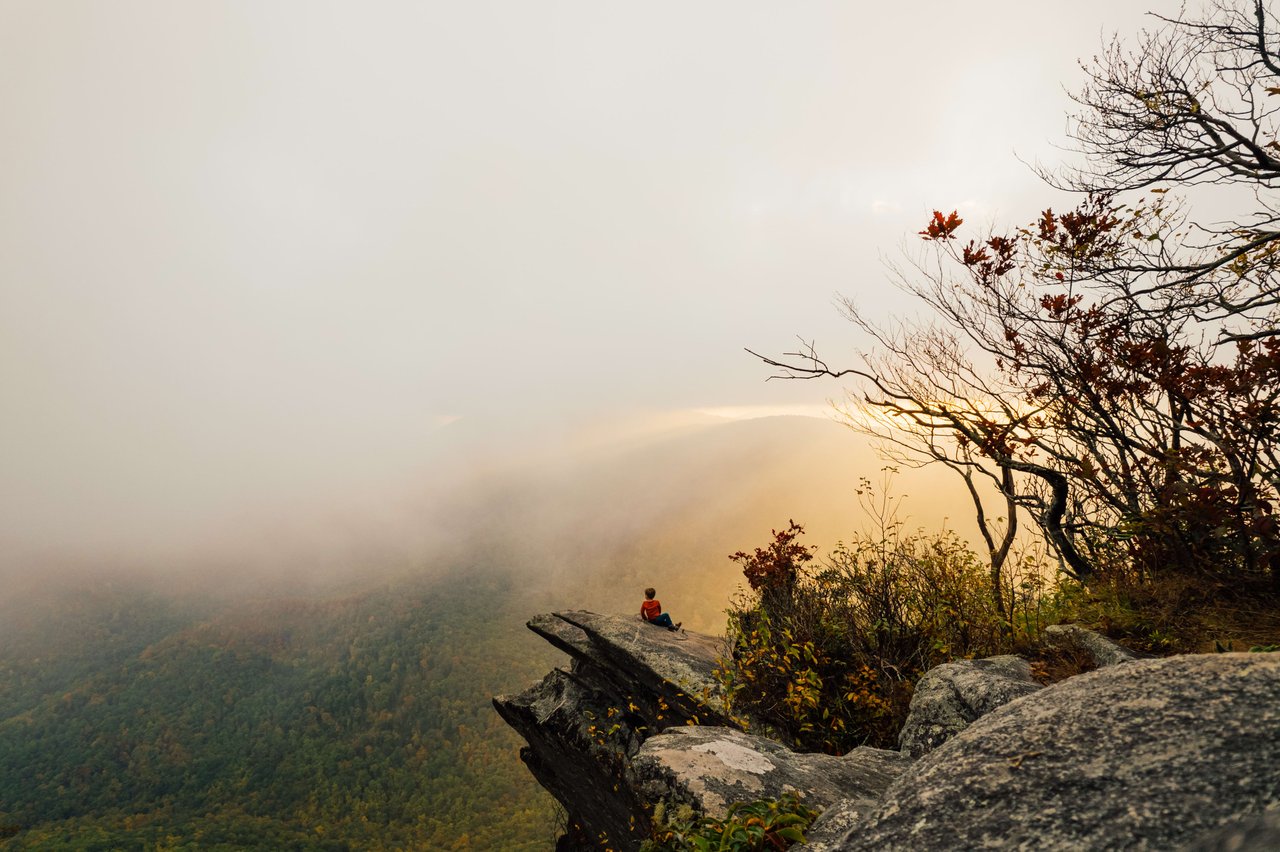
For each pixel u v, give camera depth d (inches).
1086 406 268.8
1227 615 194.9
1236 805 45.7
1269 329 223.1
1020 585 291.9
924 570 311.1
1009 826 56.9
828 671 321.4
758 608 359.6
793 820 109.8
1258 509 204.7
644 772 160.9
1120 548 261.9
